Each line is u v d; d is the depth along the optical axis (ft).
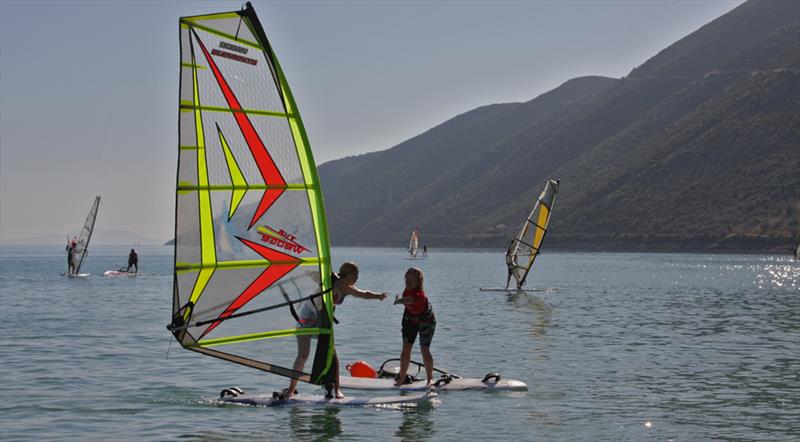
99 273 233.96
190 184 37.93
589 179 629.92
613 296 128.98
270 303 39.60
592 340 69.31
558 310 101.19
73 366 54.54
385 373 50.31
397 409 41.37
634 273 223.30
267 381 49.26
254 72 38.83
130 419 39.11
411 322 46.26
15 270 259.60
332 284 41.04
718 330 77.30
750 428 37.32
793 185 466.70
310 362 41.14
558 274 217.97
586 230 536.83
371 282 183.21
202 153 38.09
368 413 40.50
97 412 40.55
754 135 524.11
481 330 77.30
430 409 41.39
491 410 41.09
